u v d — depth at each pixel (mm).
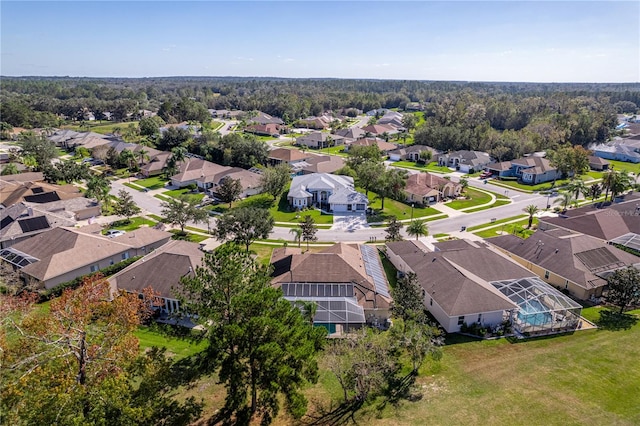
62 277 54000
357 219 84562
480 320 44562
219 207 91562
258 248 68500
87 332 27469
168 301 47188
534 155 131625
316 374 28625
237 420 30781
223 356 29438
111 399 23688
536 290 47844
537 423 29859
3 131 171375
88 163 131500
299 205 92500
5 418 23062
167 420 30484
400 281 44938
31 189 87062
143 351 39594
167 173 114375
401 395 33562
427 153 138625
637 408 31234
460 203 95250
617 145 147375
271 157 134125
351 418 31047
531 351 39812
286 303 29484
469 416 30734
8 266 55188
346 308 45750
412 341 34812
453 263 52844
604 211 71375
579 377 35219
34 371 24656
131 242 63844
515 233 75625
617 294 47156
